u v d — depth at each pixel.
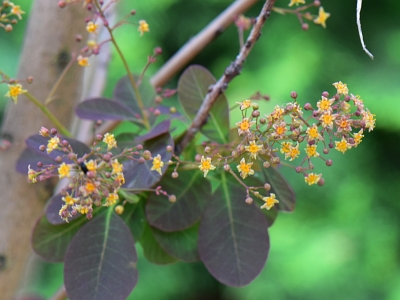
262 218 0.57
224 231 0.57
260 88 1.95
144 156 0.54
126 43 2.02
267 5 0.55
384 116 1.95
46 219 0.58
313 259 1.92
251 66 2.02
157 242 0.60
